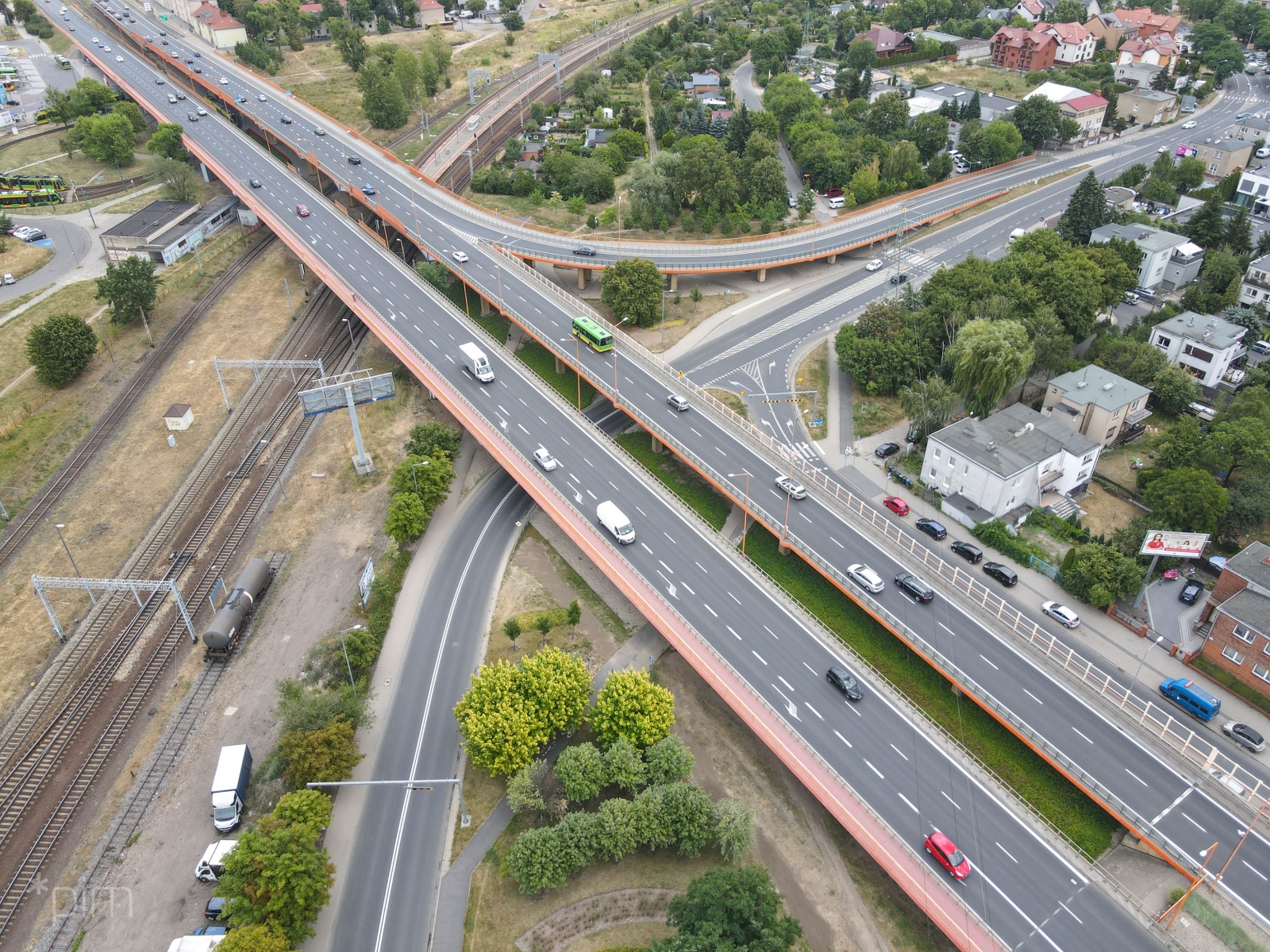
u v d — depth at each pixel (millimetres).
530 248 179500
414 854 82812
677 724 94875
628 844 79125
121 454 137000
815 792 79438
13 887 80875
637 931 76312
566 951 75062
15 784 89938
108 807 87438
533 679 89062
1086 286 153000
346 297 156625
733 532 118312
